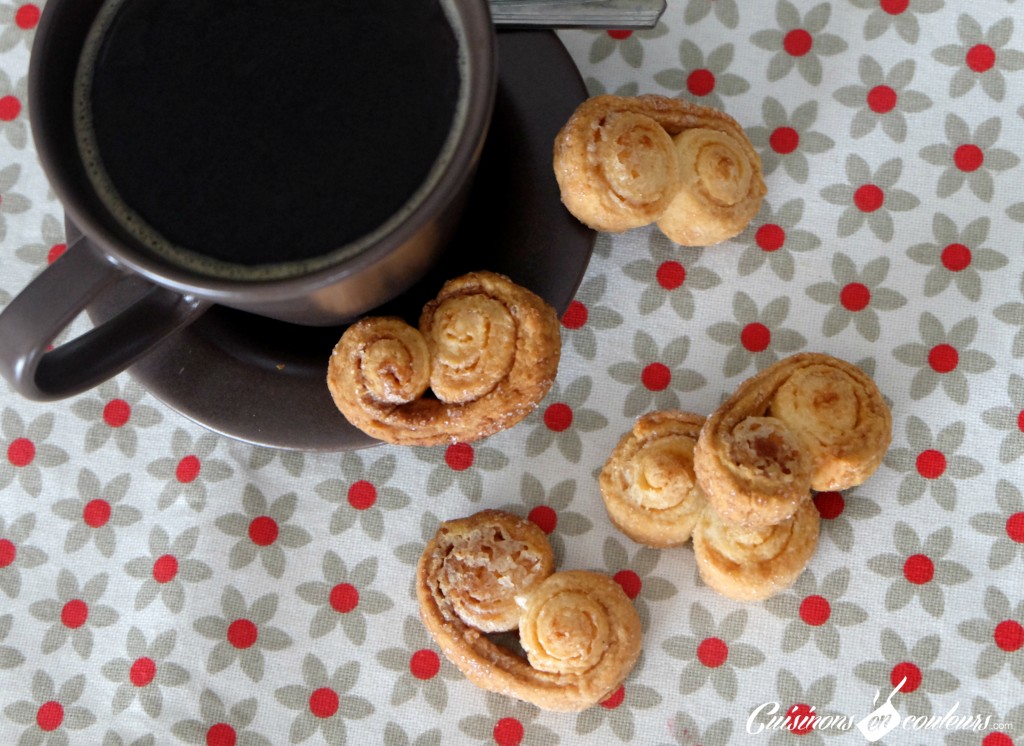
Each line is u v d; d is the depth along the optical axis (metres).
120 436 0.40
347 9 0.34
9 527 0.40
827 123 0.40
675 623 0.38
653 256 0.40
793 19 0.40
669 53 0.40
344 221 0.34
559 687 0.37
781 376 0.38
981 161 0.39
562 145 0.37
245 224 0.34
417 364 0.37
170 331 0.35
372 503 0.39
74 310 0.33
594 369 0.39
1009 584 0.38
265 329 0.38
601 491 0.38
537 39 0.38
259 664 0.39
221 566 0.39
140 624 0.39
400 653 0.39
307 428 0.37
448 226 0.35
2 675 0.39
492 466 0.39
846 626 0.38
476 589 0.38
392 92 0.34
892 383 0.39
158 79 0.34
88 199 0.33
